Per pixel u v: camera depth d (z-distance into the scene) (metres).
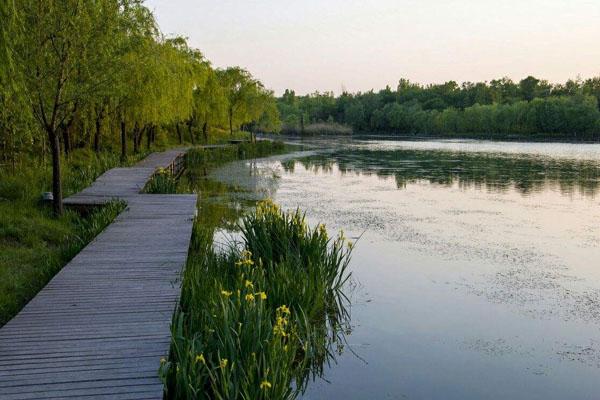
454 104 102.50
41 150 16.61
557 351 6.02
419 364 5.68
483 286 8.27
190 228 9.52
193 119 40.53
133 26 12.08
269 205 9.04
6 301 6.04
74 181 14.73
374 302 7.55
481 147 50.25
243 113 47.81
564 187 20.09
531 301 7.62
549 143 59.25
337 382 5.27
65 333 4.80
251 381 4.07
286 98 128.88
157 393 3.77
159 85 20.36
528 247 10.73
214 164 30.50
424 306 7.39
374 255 10.12
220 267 7.35
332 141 63.72
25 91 9.59
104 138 26.72
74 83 10.64
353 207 15.46
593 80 97.06
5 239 8.81
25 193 11.98
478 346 6.13
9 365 4.14
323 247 7.96
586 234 11.91
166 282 6.36
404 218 13.75
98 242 8.44
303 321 6.05
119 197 12.95
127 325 5.00
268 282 6.30
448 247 10.72
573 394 5.09
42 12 9.84
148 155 26.17
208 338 4.54
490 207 15.55
